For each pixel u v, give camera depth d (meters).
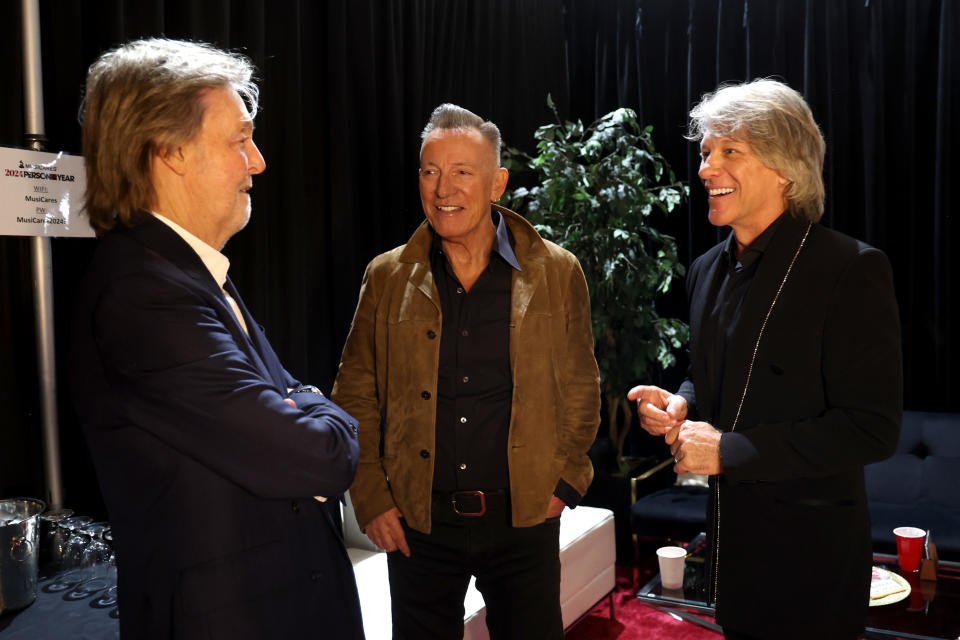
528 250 1.76
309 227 2.98
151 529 0.99
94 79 1.04
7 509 1.73
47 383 1.91
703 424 1.39
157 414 0.95
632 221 3.52
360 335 1.80
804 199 1.39
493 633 1.75
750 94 1.40
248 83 1.16
